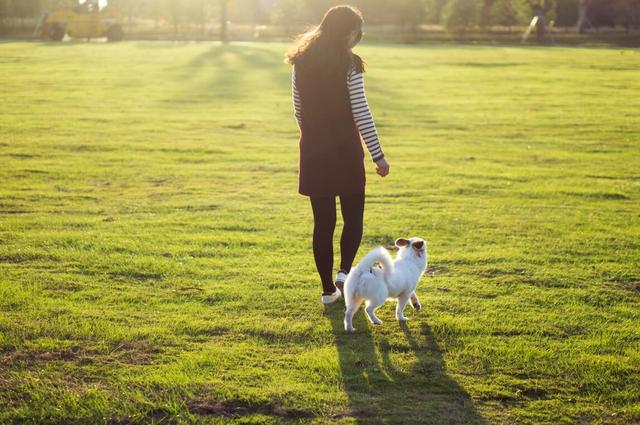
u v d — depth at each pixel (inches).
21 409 155.5
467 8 2571.4
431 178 430.6
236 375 172.6
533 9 2623.0
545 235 305.0
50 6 2864.2
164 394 163.2
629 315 215.2
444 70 1288.1
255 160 480.1
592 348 190.4
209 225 315.0
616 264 264.5
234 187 397.1
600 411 159.6
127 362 179.2
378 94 914.1
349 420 153.7
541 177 437.4
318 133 210.1
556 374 175.8
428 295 230.1
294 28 2679.6
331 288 219.6
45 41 2132.1
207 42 2206.0
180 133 594.2
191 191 386.3
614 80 1133.1
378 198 377.1
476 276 249.9
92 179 412.8
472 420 154.8
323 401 161.3
